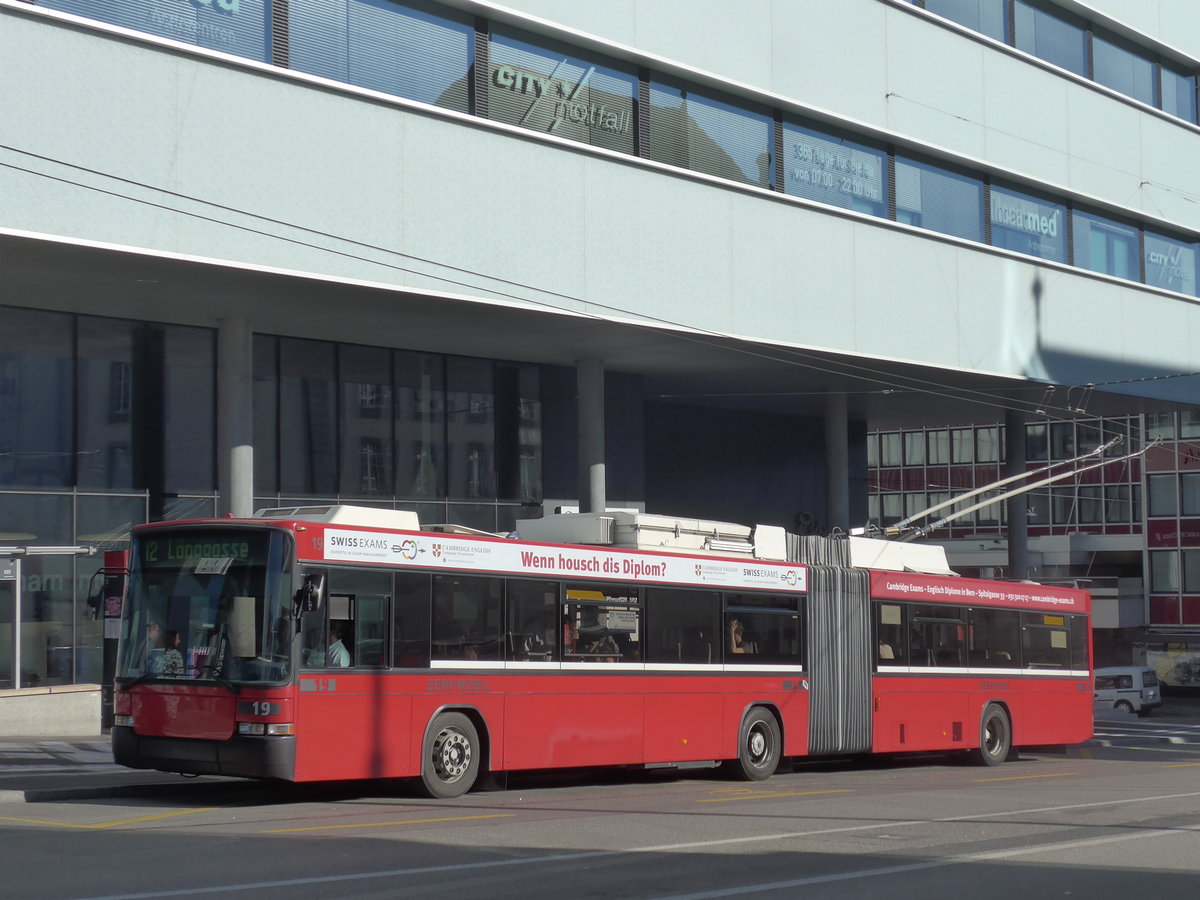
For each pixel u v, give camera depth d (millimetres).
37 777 16953
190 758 14125
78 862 10289
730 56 27750
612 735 17250
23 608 23938
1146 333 37281
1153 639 61844
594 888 9359
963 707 23281
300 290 22344
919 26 31688
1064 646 26062
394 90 22812
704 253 27016
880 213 30875
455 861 10531
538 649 16531
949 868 10516
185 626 14477
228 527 14523
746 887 9492
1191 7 39906
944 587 23266
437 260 22922
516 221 24047
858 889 9492
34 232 18672
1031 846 11852
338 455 27359
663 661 18109
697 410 37969
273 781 16844
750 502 38875
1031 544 72688
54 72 18875
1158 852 11531
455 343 27812
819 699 20484
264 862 10336
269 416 26562
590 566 17297
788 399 36531
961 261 32281
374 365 28094
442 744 15469
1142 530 68750
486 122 23547
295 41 21594
